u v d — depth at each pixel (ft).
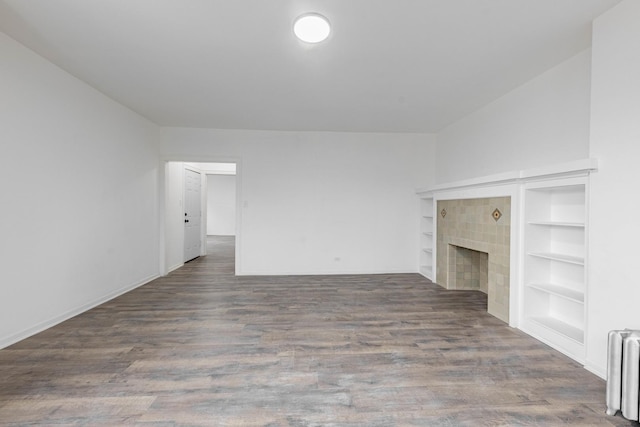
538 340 9.43
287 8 7.32
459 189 13.92
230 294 14.32
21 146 9.10
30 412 5.94
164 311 11.90
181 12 7.49
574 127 9.61
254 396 6.53
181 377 7.24
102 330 9.99
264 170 18.52
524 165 11.74
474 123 15.05
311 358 8.21
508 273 10.74
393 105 14.14
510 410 6.14
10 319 8.84
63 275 10.78
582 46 9.05
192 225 24.14
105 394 6.55
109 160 13.32
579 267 9.38
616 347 5.91
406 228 19.29
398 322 10.85
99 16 7.67
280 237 18.67
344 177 18.93
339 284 16.30
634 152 6.70
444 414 6.01
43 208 9.88
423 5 7.20
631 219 6.75
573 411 6.13
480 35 8.47
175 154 17.97
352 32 8.32
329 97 13.20
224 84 11.85
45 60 9.89
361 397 6.53
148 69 10.62
